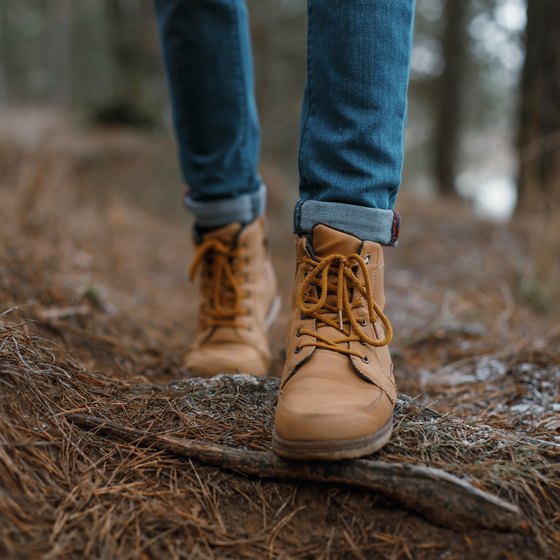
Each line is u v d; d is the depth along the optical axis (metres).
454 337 2.12
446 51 8.61
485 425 1.20
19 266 2.04
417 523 0.95
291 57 10.05
